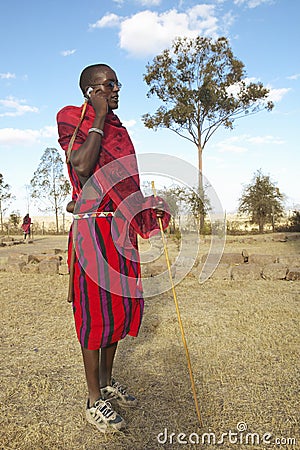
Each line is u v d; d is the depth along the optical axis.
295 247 14.63
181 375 3.61
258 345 4.32
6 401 3.23
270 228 27.92
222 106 23.45
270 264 8.34
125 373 3.67
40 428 2.86
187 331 4.84
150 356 4.09
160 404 3.12
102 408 2.83
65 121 2.72
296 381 3.46
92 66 2.75
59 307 6.12
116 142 2.74
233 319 5.27
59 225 36.50
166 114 23.41
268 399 3.18
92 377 2.87
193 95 22.84
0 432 2.81
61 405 3.18
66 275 8.98
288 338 4.52
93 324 2.74
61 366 3.91
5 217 39.16
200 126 23.98
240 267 8.15
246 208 28.02
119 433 2.78
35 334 4.89
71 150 2.65
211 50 23.00
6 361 4.06
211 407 3.06
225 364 3.84
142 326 5.06
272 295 6.61
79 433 2.81
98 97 2.66
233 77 23.61
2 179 38.88
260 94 23.55
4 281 8.29
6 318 5.55
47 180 39.81
